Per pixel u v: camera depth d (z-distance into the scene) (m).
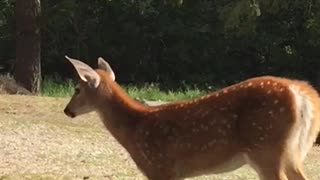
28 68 21.38
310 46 31.11
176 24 31.67
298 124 6.99
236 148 7.11
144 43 32.03
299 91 7.05
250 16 25.20
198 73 32.00
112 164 11.11
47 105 16.00
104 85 7.84
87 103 7.88
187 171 7.42
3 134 12.98
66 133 13.47
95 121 14.74
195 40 31.97
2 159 11.19
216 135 7.17
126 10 31.73
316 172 11.14
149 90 23.39
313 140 7.16
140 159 7.63
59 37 31.34
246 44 31.58
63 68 31.34
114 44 32.03
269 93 6.99
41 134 13.20
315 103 7.10
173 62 32.06
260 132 6.98
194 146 7.29
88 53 31.88
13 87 19.05
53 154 11.70
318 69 31.17
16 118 14.50
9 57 30.62
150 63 32.03
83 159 11.42
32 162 11.06
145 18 31.91
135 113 7.69
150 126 7.54
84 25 31.66
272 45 31.55
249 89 7.08
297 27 31.20
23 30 21.47
